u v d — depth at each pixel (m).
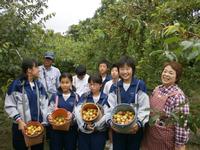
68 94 4.85
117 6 6.55
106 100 4.26
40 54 7.07
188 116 2.00
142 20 5.90
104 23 6.70
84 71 6.15
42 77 6.49
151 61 5.11
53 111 4.51
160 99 3.46
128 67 3.83
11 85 4.52
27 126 4.30
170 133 3.45
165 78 3.47
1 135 7.31
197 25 4.09
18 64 6.20
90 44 8.31
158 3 6.14
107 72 5.71
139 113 3.67
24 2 6.89
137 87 3.81
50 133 4.82
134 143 3.81
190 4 5.14
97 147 4.43
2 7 6.36
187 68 4.63
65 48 11.45
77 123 4.50
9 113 4.43
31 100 4.48
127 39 6.09
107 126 4.37
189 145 5.74
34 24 6.82
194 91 4.87
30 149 4.61
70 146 4.82
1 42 5.91
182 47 1.71
